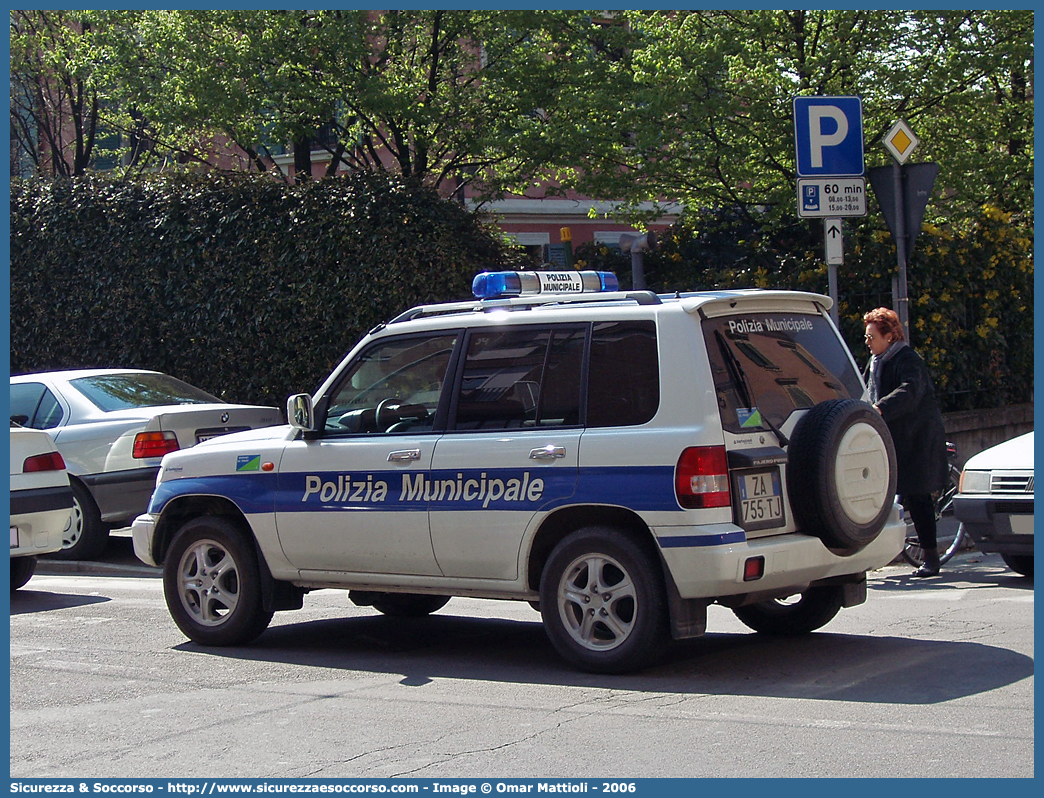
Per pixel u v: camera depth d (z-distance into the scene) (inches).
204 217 620.1
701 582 248.4
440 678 275.1
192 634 324.2
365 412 299.9
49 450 408.5
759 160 623.2
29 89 864.9
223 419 476.1
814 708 232.8
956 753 201.0
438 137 681.0
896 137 434.6
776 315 278.8
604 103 625.9
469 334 287.9
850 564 275.0
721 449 251.9
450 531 279.4
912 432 380.2
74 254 659.4
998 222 649.0
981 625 310.7
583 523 269.7
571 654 267.3
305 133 658.8
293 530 305.1
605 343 267.4
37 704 259.8
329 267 589.0
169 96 655.8
